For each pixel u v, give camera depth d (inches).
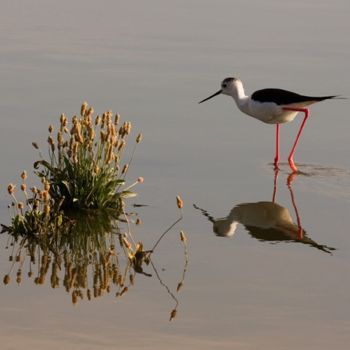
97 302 379.9
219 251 446.3
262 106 632.4
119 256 435.2
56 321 358.9
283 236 470.9
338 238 469.1
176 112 699.4
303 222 493.7
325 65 842.8
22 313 365.7
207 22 1027.3
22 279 402.6
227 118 700.0
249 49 900.6
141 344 340.2
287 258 439.5
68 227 469.7
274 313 373.1
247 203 522.6
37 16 1036.5
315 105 736.3
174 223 484.4
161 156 605.3
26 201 493.4
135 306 377.1
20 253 434.3
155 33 964.0
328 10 1111.6
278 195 539.8
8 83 754.8
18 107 687.7
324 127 683.4
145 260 431.5
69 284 399.2
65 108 686.5
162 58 858.1
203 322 362.3
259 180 567.8
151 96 733.3
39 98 713.6
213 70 818.2
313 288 400.8
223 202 522.6
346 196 539.8
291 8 1120.2
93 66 821.2
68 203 495.8
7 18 1018.7
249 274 416.8
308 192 546.3
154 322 361.1
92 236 460.1
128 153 608.1
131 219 487.5
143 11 1083.9
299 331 355.9
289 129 680.4
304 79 791.1
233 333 352.8
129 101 716.7
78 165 493.7
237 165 596.4
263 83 773.9
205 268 423.5
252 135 662.5
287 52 892.6
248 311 374.6
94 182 492.7
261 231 477.1
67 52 869.8
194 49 896.3
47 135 622.8
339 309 378.0
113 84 762.2
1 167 560.1
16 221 457.7
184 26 1002.7
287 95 623.2
